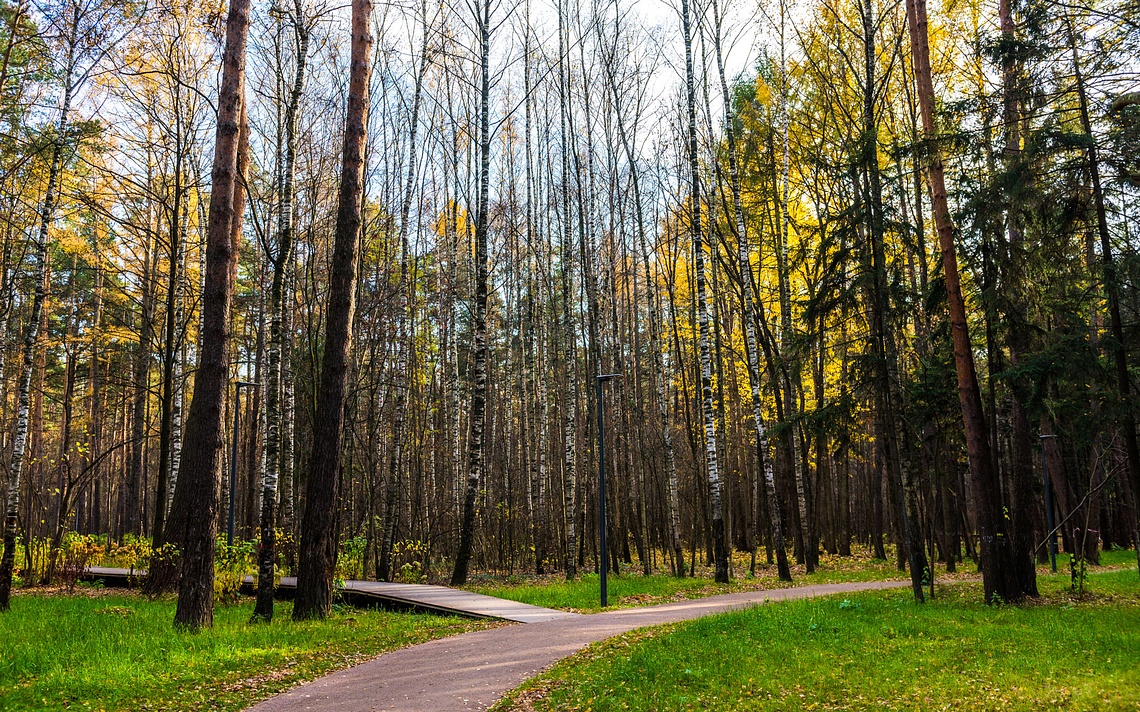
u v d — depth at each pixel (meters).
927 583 17.44
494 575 26.41
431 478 29.53
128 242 27.97
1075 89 12.93
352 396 22.83
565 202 27.78
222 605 17.00
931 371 21.62
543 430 27.98
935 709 7.02
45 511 25.52
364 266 25.48
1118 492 28.23
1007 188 13.80
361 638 12.73
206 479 12.58
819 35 20.70
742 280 24.69
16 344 23.03
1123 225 14.12
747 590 20.73
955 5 20.72
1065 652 9.12
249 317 33.22
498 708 8.00
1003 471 24.28
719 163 26.27
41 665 9.58
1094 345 15.16
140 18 16.17
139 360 31.58
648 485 34.22
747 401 33.94
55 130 17.59
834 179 19.03
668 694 7.98
